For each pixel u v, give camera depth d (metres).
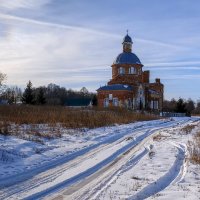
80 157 19.28
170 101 120.12
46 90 146.62
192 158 17.83
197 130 38.59
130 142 26.50
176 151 21.27
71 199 10.95
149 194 11.71
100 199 10.81
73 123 34.62
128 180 13.50
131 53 87.81
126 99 81.56
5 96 87.19
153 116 63.00
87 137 28.22
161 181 13.51
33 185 12.71
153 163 17.22
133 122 48.25
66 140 25.70
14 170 15.23
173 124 50.31
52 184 12.86
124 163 17.44
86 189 12.17
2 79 81.81
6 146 20.08
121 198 10.85
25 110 42.03
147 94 89.94
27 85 84.00
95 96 100.12
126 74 85.75
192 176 14.16
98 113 45.94
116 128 37.31
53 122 34.16
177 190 11.91
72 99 107.88
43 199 10.95
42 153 19.73
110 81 86.75
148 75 95.12
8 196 11.24
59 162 17.58
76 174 14.59
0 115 35.59
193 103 135.50
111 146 24.09
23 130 27.30
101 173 14.99
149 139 29.23
